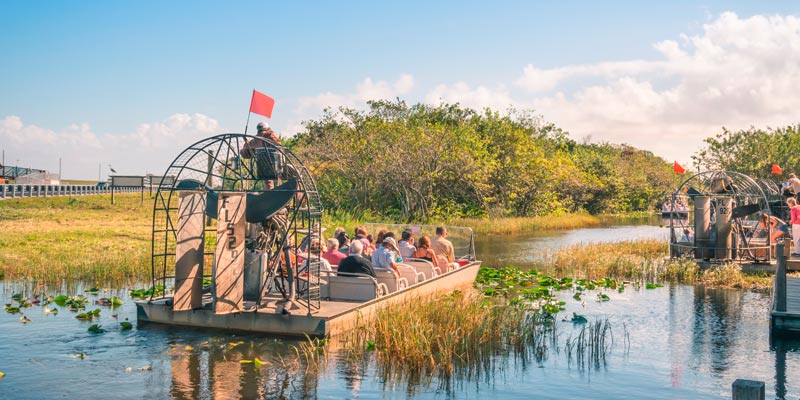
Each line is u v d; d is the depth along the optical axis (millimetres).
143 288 13352
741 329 10016
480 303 11164
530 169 39500
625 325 10305
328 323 8906
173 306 9375
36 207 38156
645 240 24141
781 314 9383
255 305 9648
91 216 32281
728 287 14227
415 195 33344
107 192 58094
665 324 10375
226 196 8961
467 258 15273
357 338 8758
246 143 10023
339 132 36062
